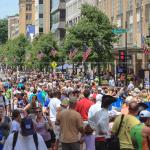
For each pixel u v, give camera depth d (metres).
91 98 22.80
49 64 95.50
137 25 67.06
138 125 12.01
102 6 84.69
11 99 34.88
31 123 11.09
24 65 138.62
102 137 15.22
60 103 21.12
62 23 122.44
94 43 61.19
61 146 16.12
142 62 64.12
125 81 46.75
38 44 100.31
